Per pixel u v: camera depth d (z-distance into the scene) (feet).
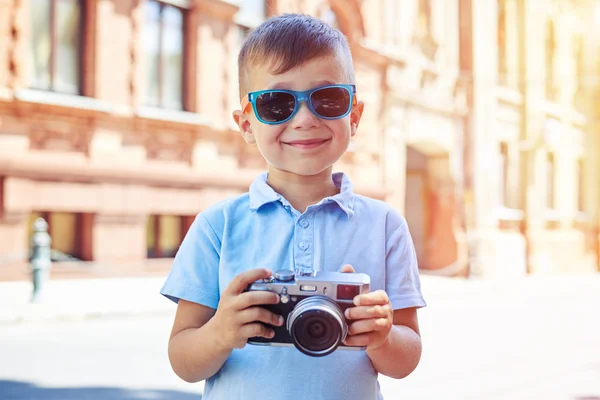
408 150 65.82
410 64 59.47
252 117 5.93
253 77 5.80
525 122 72.59
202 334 5.16
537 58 75.05
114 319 28.19
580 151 84.99
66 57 38.37
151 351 21.47
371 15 55.62
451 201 63.93
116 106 39.55
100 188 38.93
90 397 15.88
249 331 4.82
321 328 4.62
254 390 5.40
